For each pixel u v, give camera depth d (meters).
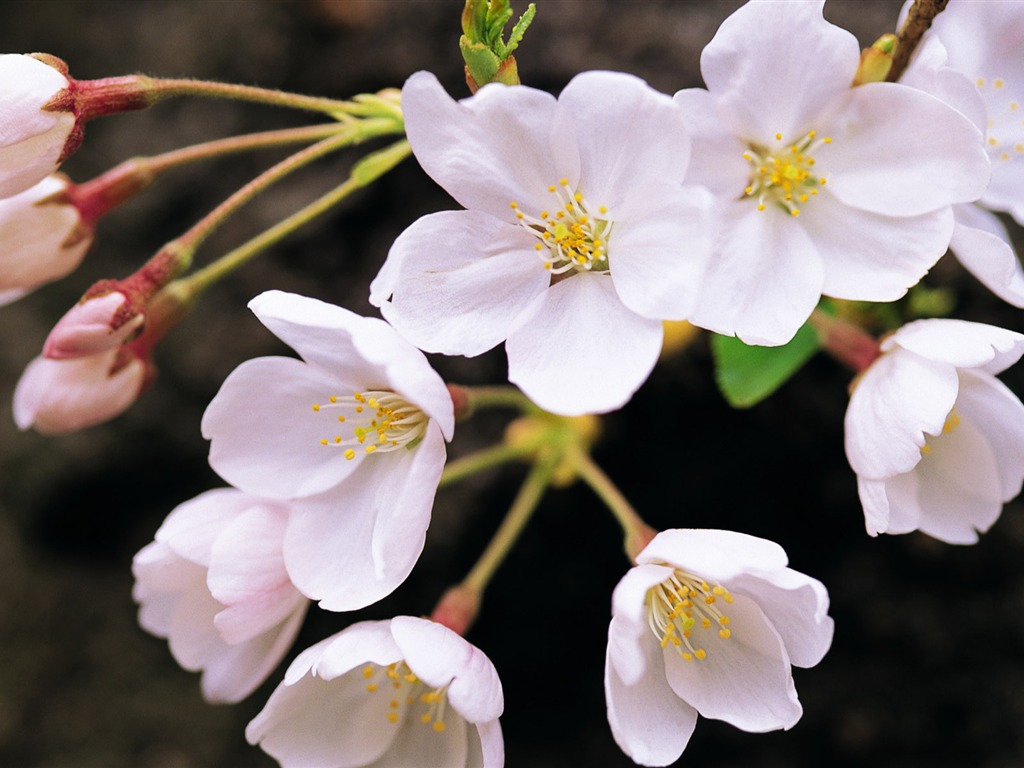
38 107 0.21
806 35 0.21
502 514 0.27
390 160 0.23
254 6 0.28
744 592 0.20
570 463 0.25
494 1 0.20
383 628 0.21
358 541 0.21
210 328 0.28
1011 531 0.26
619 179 0.20
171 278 0.23
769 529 0.26
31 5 0.30
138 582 0.23
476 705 0.20
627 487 0.27
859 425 0.21
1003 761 0.26
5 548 0.28
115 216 0.28
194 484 0.28
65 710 0.28
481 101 0.20
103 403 0.23
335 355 0.21
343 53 0.28
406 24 0.28
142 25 0.29
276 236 0.23
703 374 0.26
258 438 0.21
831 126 0.21
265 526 0.21
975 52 0.22
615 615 0.20
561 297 0.21
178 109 0.29
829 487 0.26
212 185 0.28
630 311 0.20
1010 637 0.26
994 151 0.23
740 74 0.21
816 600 0.20
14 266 0.23
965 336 0.21
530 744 0.27
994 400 0.21
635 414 0.27
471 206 0.21
